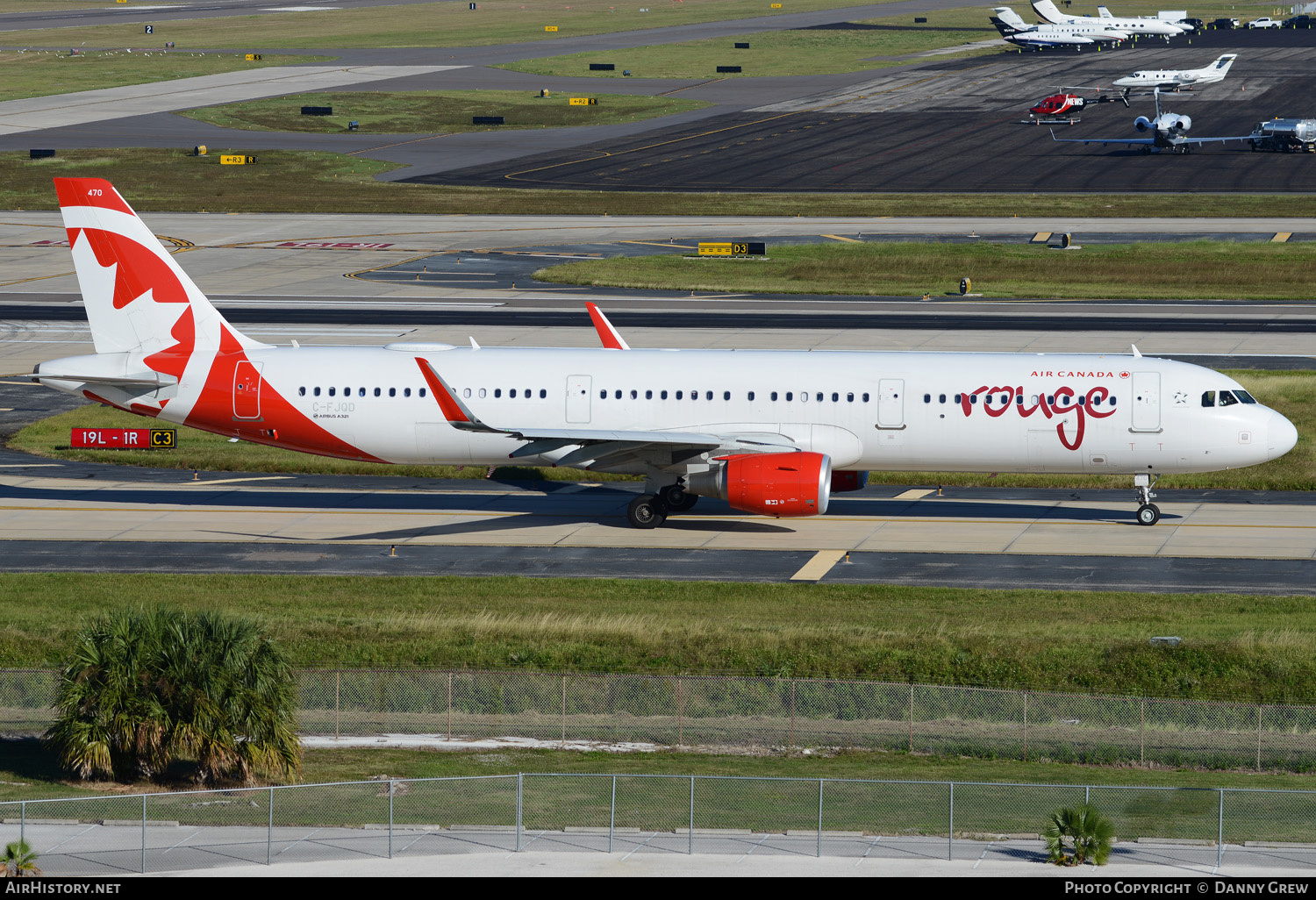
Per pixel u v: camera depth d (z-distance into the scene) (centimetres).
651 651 17188
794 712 15450
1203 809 13050
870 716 15800
